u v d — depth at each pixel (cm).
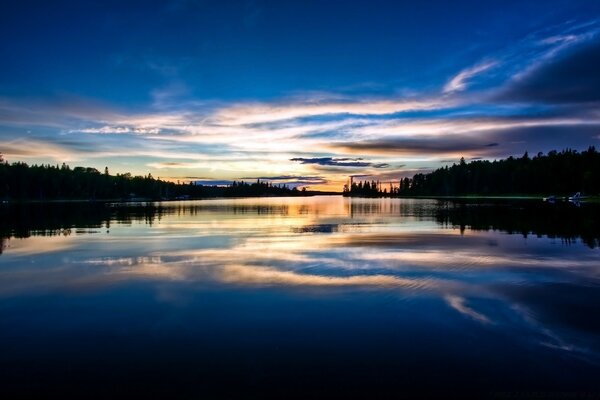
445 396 794
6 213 7100
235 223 4809
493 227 3962
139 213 7150
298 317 1223
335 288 1545
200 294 1473
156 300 1411
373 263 2047
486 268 1911
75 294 1493
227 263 2062
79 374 886
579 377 860
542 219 4838
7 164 15612
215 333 1104
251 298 1419
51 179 15762
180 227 4228
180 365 923
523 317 1215
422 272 1823
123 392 816
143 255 2331
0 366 925
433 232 3562
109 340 1062
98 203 13662
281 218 5741
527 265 1981
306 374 877
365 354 969
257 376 871
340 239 3086
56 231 3791
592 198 11438
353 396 795
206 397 798
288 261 2114
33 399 793
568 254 2295
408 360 938
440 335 1079
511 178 17212
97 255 2339
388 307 1312
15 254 2395
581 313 1249
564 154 16162
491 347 1004
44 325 1177
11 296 1475
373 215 6297
